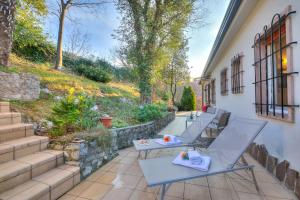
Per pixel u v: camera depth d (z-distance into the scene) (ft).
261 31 11.64
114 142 13.12
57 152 8.96
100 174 9.75
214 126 17.26
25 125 9.60
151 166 7.60
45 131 10.69
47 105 14.17
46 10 27.66
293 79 8.33
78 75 30.55
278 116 9.48
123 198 7.47
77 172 8.55
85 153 9.41
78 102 12.87
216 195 7.80
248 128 8.89
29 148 8.50
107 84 35.04
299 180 7.48
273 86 10.07
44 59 29.94
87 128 12.10
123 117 19.24
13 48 24.97
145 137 18.21
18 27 22.77
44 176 7.66
